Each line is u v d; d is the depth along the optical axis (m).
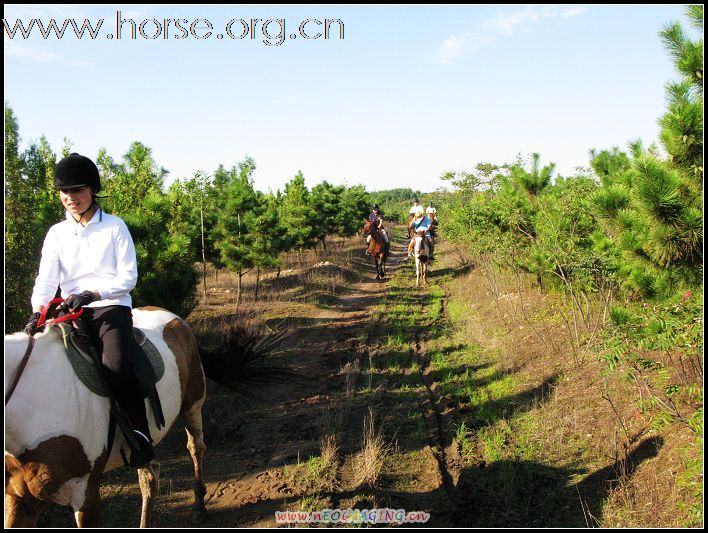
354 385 7.61
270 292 15.39
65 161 3.37
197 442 4.52
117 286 3.45
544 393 6.82
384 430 6.12
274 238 14.29
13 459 3.03
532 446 5.59
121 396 3.40
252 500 4.63
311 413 6.67
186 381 4.32
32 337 3.21
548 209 10.03
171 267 8.59
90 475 3.28
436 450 5.61
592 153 11.59
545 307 10.48
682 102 4.80
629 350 4.59
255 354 5.03
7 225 6.41
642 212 5.23
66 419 3.11
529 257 10.11
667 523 3.94
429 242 18.41
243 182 17.45
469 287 15.25
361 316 12.73
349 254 26.41
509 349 8.70
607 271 6.77
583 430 5.69
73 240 3.50
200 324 10.55
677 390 4.55
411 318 12.16
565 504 4.56
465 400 7.08
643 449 4.96
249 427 6.32
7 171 6.65
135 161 11.61
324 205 26.38
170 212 12.30
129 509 4.51
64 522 4.34
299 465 5.27
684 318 4.41
